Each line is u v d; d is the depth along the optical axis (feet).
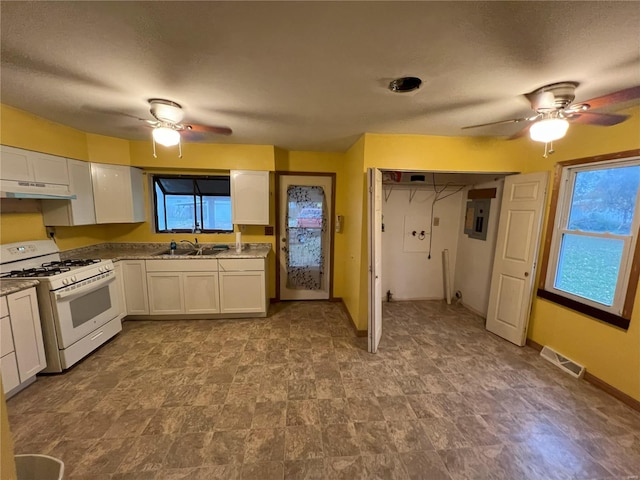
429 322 12.23
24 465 3.52
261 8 3.56
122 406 6.96
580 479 5.26
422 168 10.03
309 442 5.98
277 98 6.59
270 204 13.47
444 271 14.85
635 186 7.21
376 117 7.98
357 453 5.74
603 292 7.92
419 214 14.48
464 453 5.76
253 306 12.19
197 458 5.58
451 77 5.46
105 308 9.78
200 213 13.58
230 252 12.68
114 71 5.34
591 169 8.22
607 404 7.20
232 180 12.10
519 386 7.89
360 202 10.37
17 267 8.61
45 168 8.81
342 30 4.01
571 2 3.39
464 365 8.92
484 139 10.10
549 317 9.39
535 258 9.66
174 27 3.98
